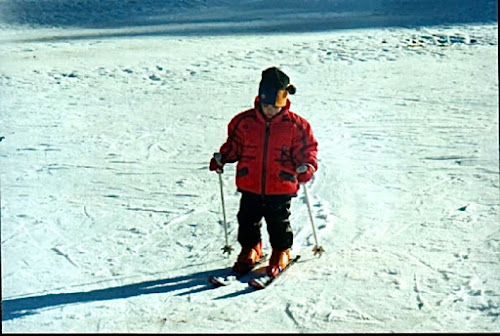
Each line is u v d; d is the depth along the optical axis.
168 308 5.42
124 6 27.22
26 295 5.64
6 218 7.33
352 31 20.80
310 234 6.79
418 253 6.35
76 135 10.62
